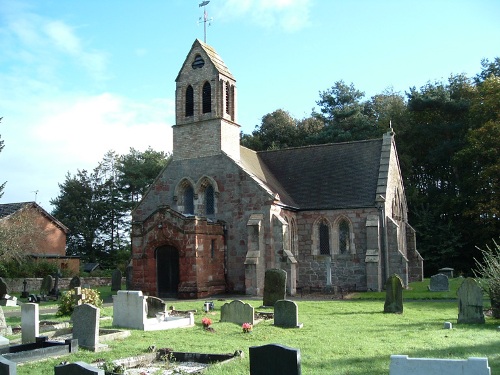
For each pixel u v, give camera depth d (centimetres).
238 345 1702
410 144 6700
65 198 8225
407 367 898
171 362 1509
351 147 4662
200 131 4256
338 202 4247
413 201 6194
